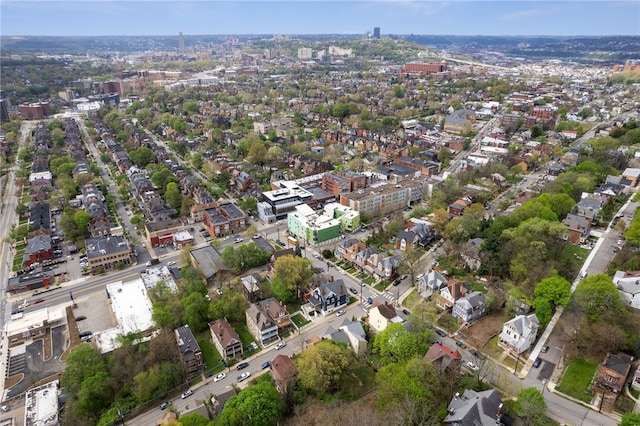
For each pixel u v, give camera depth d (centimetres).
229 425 10125
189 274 16888
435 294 15750
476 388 11519
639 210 19438
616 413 10769
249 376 12825
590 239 19138
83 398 11631
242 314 15288
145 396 11894
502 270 16675
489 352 13150
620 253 16812
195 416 10400
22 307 16725
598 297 13075
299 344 14088
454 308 14788
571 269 16400
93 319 15975
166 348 13012
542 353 12950
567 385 11706
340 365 11869
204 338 14588
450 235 18812
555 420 10656
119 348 13400
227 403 10700
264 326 14012
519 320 13200
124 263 19500
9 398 12638
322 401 11612
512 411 10775
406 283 17138
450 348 12812
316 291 15838
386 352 12594
